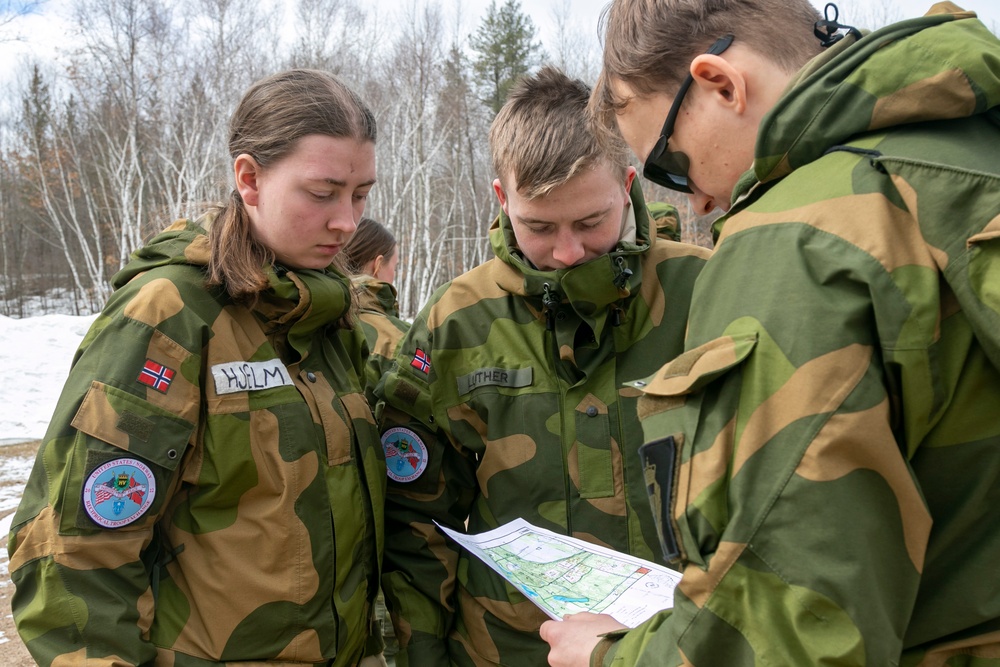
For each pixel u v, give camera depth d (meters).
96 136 25.31
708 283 0.84
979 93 0.73
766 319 0.74
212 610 1.24
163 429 1.20
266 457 1.30
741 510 0.71
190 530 1.27
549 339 1.58
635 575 1.20
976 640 0.76
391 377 1.63
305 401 1.39
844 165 0.78
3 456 7.15
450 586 1.60
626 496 1.49
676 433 0.79
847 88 0.79
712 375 0.76
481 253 26.56
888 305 0.69
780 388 0.71
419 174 21.39
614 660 0.86
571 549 1.31
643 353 1.54
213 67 22.92
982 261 0.67
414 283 21.83
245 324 1.35
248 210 1.38
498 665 1.49
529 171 1.37
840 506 0.67
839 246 0.73
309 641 1.32
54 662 1.10
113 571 1.15
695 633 0.74
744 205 0.89
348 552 1.41
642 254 1.61
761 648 0.70
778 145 0.82
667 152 0.98
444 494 1.63
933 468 0.75
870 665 0.66
